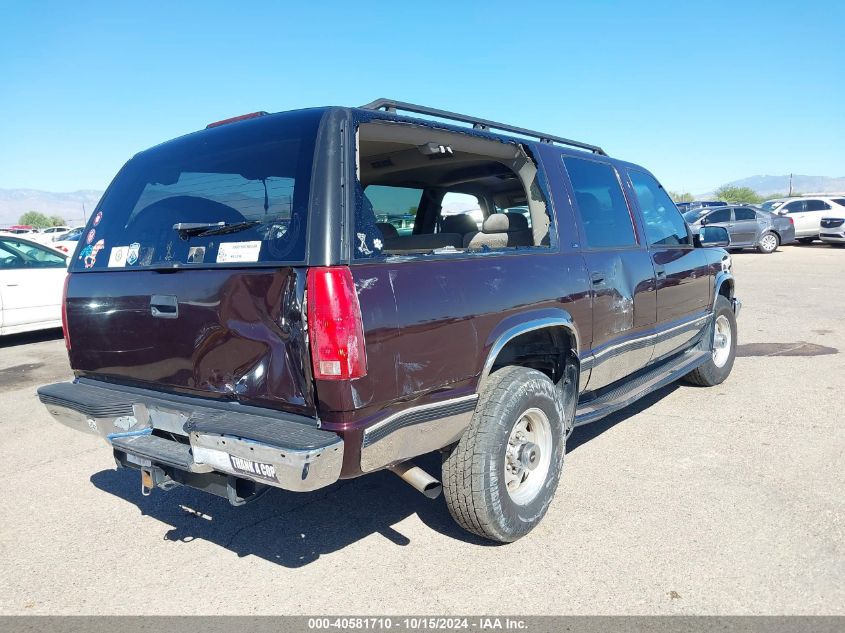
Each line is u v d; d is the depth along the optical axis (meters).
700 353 6.00
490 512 3.27
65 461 4.99
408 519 3.84
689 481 4.21
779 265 18.70
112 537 3.73
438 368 3.00
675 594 2.96
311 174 2.79
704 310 5.97
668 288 5.15
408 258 2.94
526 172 4.08
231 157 3.14
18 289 9.40
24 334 10.70
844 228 23.92
